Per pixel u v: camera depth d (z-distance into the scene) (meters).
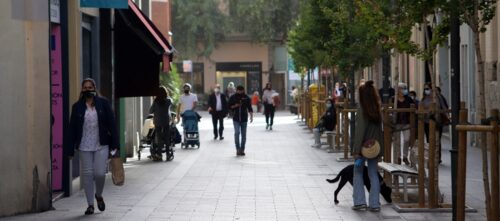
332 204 21.67
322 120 41.62
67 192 22.98
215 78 105.44
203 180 27.34
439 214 19.84
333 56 38.69
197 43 101.94
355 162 20.59
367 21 21.91
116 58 31.61
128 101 36.84
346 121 34.75
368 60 37.00
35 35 19.94
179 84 64.31
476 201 21.91
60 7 23.22
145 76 32.03
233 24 101.25
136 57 31.92
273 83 106.94
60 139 22.97
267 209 20.77
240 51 105.25
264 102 59.06
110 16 29.86
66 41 23.23
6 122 19.23
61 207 21.02
